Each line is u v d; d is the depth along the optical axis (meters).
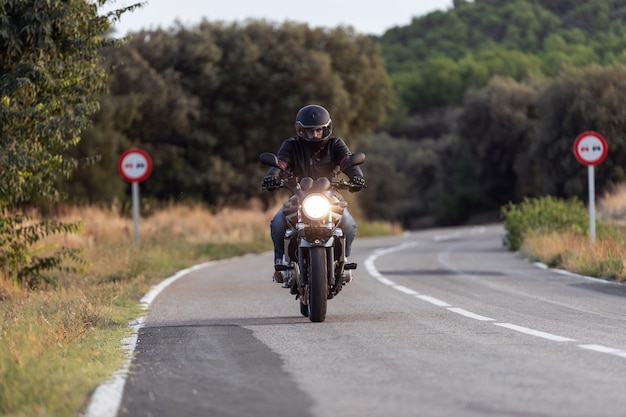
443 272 53.56
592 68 125.88
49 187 41.28
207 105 117.94
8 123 38.53
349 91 125.75
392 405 17.02
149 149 110.00
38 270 43.16
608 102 119.94
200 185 113.31
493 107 176.00
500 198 186.75
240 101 118.31
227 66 118.19
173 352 24.50
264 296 41.41
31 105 39.97
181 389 19.12
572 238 61.59
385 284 46.00
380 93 130.62
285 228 30.50
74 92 41.34
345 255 31.19
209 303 38.50
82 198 93.38
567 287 43.09
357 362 22.12
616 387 18.27
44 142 39.91
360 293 41.41
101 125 98.94
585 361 21.53
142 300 39.84
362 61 127.44
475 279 48.38
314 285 30.08
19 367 19.66
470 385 18.77
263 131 117.88
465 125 181.38
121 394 18.56
